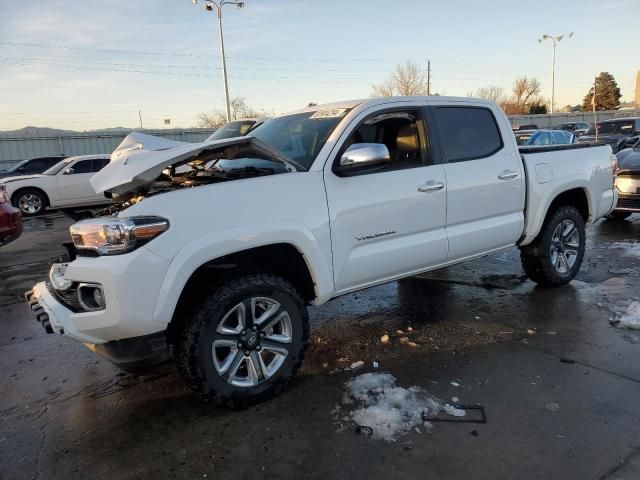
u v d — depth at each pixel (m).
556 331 4.14
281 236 3.14
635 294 4.93
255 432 2.91
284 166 3.51
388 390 3.26
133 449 2.81
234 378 3.11
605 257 6.45
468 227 4.28
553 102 49.09
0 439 2.97
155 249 2.75
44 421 3.16
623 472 2.43
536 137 17.45
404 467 2.54
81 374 3.81
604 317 4.39
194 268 2.85
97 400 3.39
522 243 4.88
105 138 30.39
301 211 3.26
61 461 2.73
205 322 2.94
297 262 3.40
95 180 3.25
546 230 4.97
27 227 12.05
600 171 5.42
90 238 2.78
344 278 3.54
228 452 2.73
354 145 3.42
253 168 3.67
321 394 3.30
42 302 3.09
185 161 3.51
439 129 4.12
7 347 4.40
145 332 2.78
